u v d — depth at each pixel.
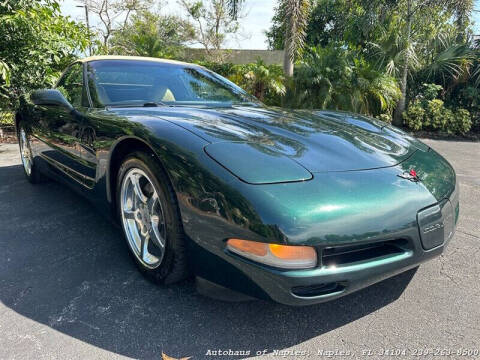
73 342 1.38
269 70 10.18
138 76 2.58
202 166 1.39
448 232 1.59
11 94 6.12
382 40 11.58
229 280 1.37
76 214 2.75
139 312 1.58
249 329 1.49
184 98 2.49
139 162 1.68
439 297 1.75
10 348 1.34
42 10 5.86
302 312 1.61
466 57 11.30
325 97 9.29
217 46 21.41
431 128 10.97
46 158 2.90
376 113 10.40
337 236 1.26
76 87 2.60
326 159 1.52
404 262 1.41
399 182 1.48
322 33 19.30
